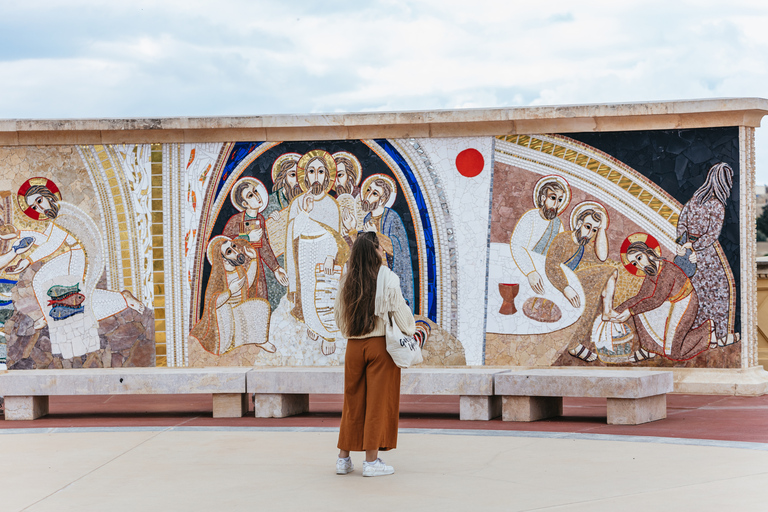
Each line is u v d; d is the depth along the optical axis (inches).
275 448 270.4
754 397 373.7
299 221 420.8
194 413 367.2
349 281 225.3
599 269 401.7
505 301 410.0
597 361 400.8
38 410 358.6
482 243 412.5
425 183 416.2
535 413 320.2
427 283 415.5
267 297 421.1
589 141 402.9
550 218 406.9
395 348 221.0
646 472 217.6
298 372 337.7
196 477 227.0
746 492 191.9
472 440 275.3
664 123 393.7
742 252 386.3
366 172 419.2
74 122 417.7
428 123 412.2
